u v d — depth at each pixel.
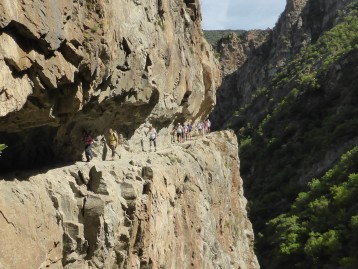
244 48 164.12
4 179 10.48
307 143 68.56
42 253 10.16
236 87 146.12
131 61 16.17
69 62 11.30
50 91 11.23
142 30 17.80
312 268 38.53
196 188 23.03
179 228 19.02
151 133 22.70
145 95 18.53
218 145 34.78
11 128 11.41
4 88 9.09
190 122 33.25
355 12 116.31
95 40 12.16
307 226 44.38
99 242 12.14
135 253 14.44
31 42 9.83
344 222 40.59
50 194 11.37
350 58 77.31
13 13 8.97
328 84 78.25
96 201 12.19
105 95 14.70
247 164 80.12
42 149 13.75
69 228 11.47
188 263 19.86
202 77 33.97
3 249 8.94
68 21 11.05
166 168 18.95
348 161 51.50
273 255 45.03
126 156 18.66
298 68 104.62
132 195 14.04
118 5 14.58
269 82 120.75
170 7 23.61
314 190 51.56
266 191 64.94
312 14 134.00
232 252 31.05
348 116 66.00
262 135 85.56
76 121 14.75
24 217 9.79
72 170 12.99
